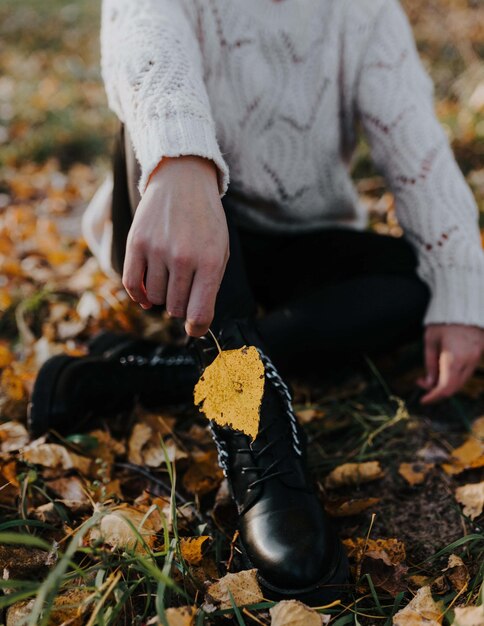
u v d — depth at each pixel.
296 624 0.70
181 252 0.70
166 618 0.69
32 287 1.34
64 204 1.76
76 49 2.95
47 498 0.87
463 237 0.93
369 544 0.81
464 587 0.75
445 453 0.96
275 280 1.05
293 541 0.74
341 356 0.99
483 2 2.68
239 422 0.73
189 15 0.89
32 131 2.13
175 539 0.77
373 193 1.62
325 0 0.93
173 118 0.75
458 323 0.93
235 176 0.96
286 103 0.94
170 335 1.17
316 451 0.97
